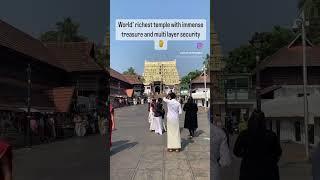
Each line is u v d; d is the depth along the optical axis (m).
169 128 16.83
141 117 43.66
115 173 13.09
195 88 59.66
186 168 13.57
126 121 37.22
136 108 67.44
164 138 21.58
